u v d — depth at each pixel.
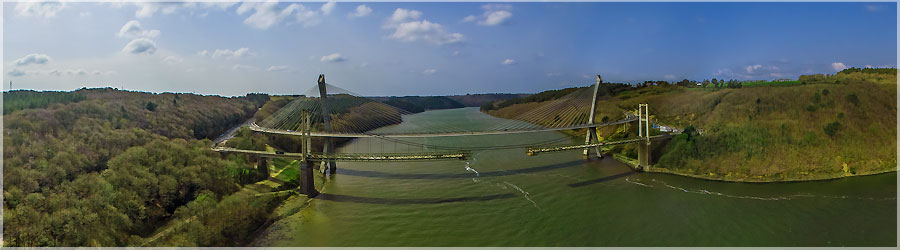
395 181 68.06
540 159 84.69
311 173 61.88
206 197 52.81
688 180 65.94
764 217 48.06
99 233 40.47
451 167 78.00
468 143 110.62
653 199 55.84
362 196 59.97
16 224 39.09
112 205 44.97
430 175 71.94
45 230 39.09
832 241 41.12
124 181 49.91
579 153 91.00
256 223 48.34
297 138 98.12
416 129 139.12
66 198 44.94
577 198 56.94
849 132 71.56
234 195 55.62
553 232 45.16
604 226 46.56
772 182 62.47
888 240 40.78
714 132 76.69
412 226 47.84
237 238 44.69
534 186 63.28
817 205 51.59
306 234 46.16
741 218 47.94
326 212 53.25
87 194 46.72
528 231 45.62
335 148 105.19
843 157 66.81
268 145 88.50
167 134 74.62
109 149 59.34
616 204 53.94
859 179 62.12
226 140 82.94
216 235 43.84
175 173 55.50
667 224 46.62
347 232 46.50
